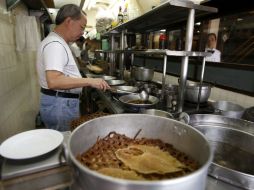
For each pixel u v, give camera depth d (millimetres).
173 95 1532
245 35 1603
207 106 1555
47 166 609
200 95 1486
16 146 709
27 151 677
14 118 2047
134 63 3668
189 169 692
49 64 1366
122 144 855
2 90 1682
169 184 432
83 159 714
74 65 1621
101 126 844
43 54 1433
